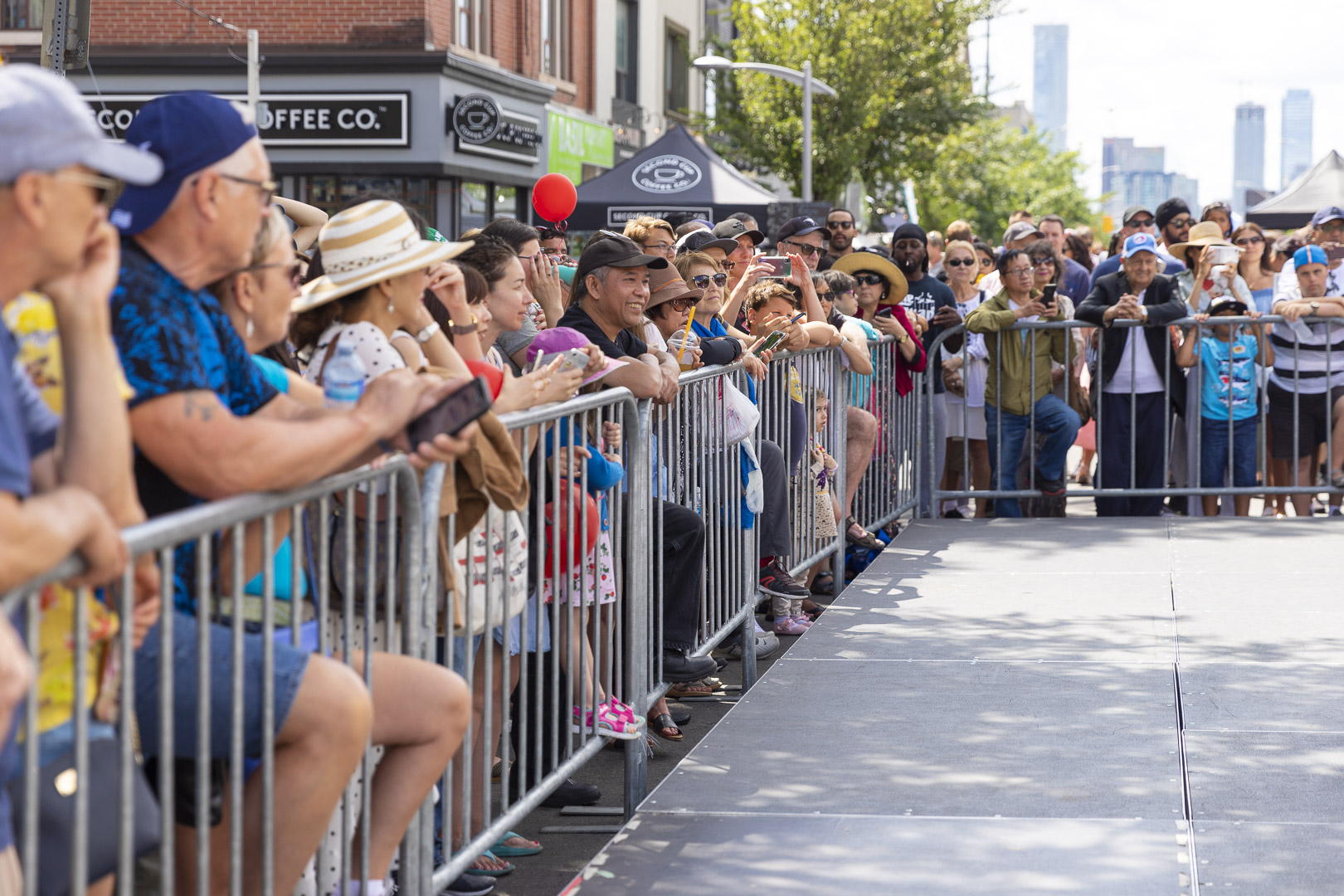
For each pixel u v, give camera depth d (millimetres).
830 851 4219
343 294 3586
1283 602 7465
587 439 4605
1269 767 4910
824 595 8695
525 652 4145
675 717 6191
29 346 2455
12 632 1977
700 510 5938
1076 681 6066
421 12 19641
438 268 4285
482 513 3736
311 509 3061
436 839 4191
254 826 2906
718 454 6188
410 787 3254
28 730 2162
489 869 4457
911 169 29719
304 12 19750
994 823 4430
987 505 10859
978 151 35250
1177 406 10406
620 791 5359
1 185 2129
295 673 2836
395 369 3482
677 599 5531
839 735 5367
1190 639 6758
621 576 4906
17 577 2035
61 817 2361
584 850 4746
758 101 28484
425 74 19703
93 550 2162
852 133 28516
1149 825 4379
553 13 24812
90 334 2277
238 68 19688
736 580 6492
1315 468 10578
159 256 2736
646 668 5094
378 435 2863
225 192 2734
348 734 2883
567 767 4434
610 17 27453
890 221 31016
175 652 2705
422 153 19812
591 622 4816
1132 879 3973
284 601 3096
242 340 3020
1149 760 5012
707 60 25594
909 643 6785
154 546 2393
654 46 29734
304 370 3795
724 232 8617
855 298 9125
